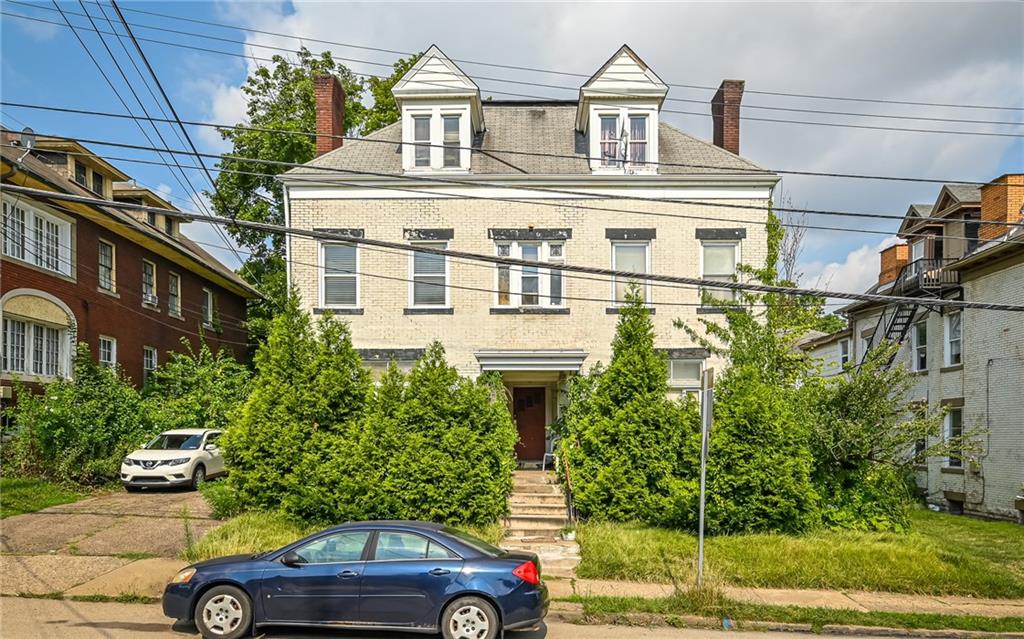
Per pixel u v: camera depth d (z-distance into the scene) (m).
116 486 18.14
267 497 14.37
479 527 13.62
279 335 15.36
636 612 9.63
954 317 23.69
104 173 24.44
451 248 18.91
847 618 9.52
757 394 14.02
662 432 14.24
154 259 26.61
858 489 14.24
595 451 14.58
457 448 13.87
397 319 18.75
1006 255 20.50
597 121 19.19
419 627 8.24
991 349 21.36
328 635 8.70
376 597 8.29
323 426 14.76
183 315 28.64
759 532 13.55
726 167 18.70
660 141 20.64
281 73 32.22
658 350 17.81
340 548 8.60
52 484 17.27
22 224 19.58
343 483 13.57
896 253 28.91
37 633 8.41
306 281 18.84
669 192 18.89
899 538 13.30
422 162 19.16
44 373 20.50
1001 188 22.91
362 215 18.97
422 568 8.34
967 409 22.52
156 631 8.62
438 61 19.16
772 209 14.92
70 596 9.91
